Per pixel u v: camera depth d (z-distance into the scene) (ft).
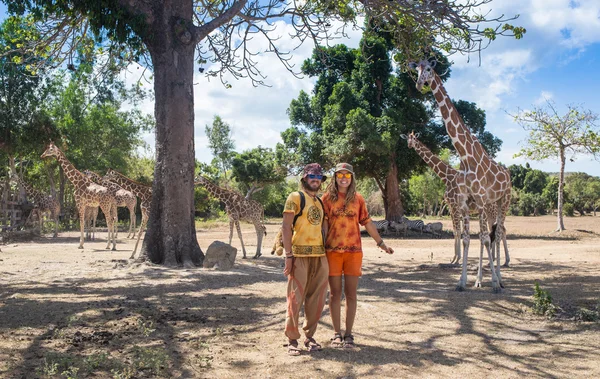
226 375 13.69
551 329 19.21
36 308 21.21
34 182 122.42
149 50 36.94
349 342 16.52
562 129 83.56
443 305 22.99
